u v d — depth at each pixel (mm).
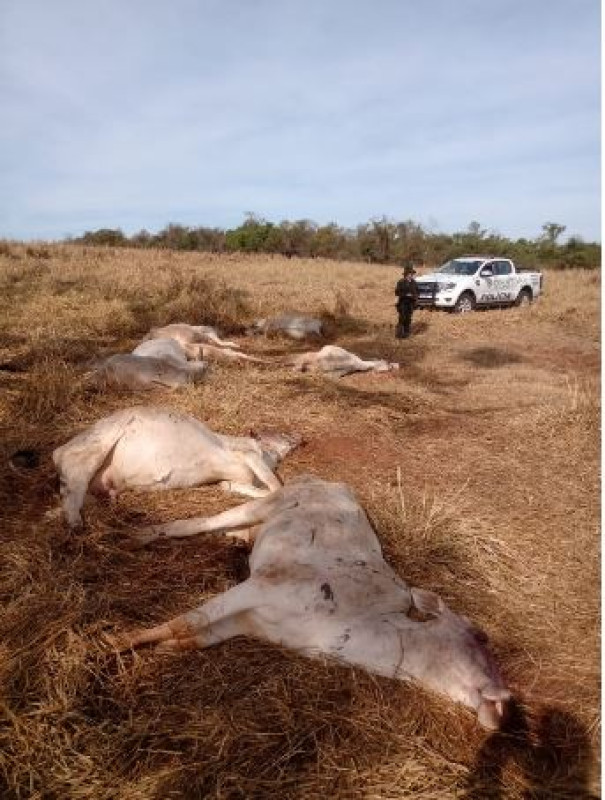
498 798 3008
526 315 17922
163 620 3947
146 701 3348
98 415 7176
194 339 11109
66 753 3047
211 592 4227
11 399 7414
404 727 3289
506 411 8625
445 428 7848
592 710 3588
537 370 11602
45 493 5461
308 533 3992
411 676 3475
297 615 3645
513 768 3188
